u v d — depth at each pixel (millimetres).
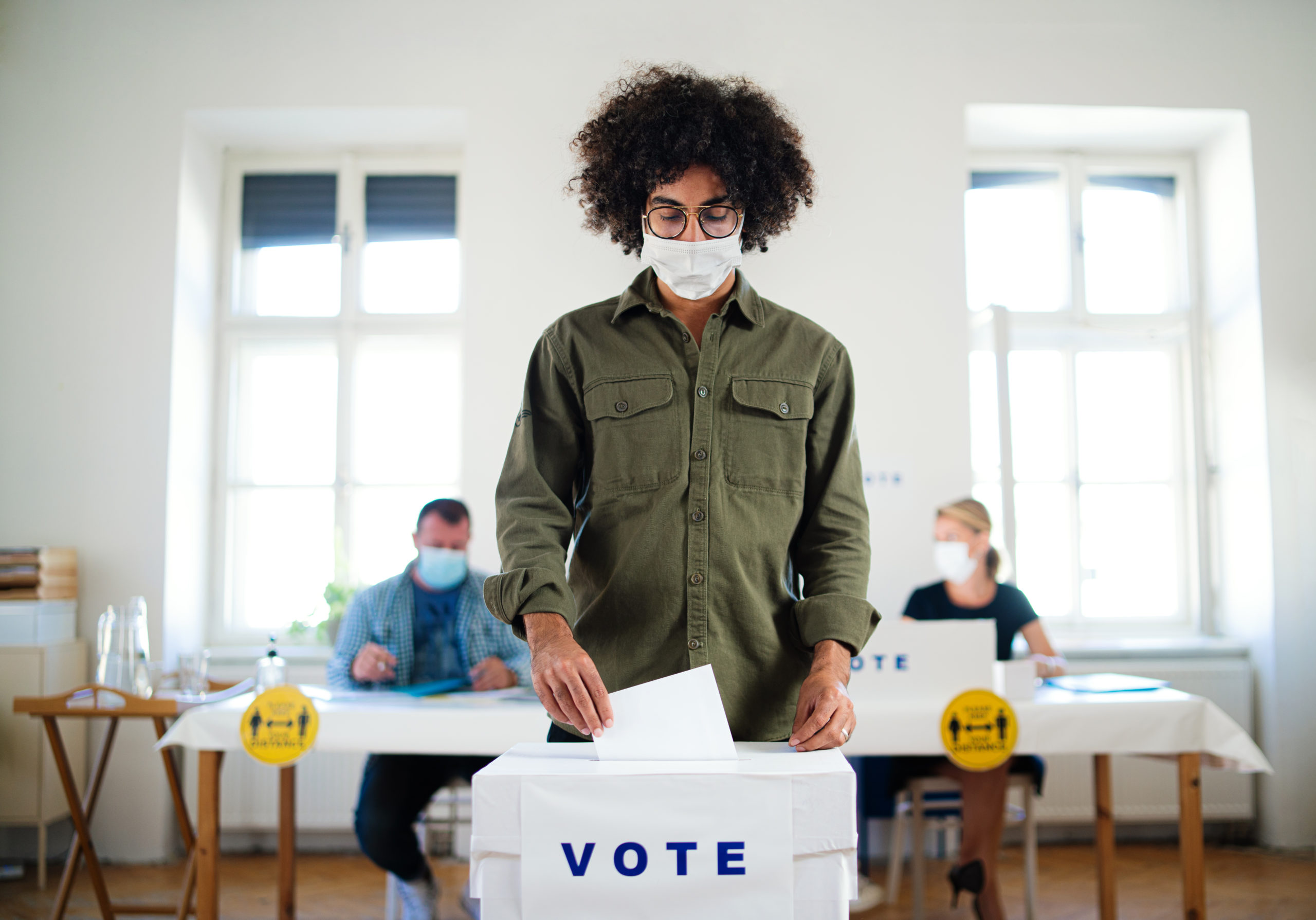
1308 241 4168
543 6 4059
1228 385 4336
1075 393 4508
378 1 4082
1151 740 2498
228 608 4293
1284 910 3246
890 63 4055
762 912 987
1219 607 4387
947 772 2918
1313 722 3988
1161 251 4586
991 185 4570
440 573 2996
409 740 2434
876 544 3869
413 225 4457
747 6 4047
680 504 1221
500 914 996
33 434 3934
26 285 3988
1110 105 4121
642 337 1283
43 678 3541
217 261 4375
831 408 1312
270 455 4383
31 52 4074
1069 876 3611
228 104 4059
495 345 3936
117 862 3787
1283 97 4199
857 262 3975
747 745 1141
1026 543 4469
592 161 1391
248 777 3895
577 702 1041
